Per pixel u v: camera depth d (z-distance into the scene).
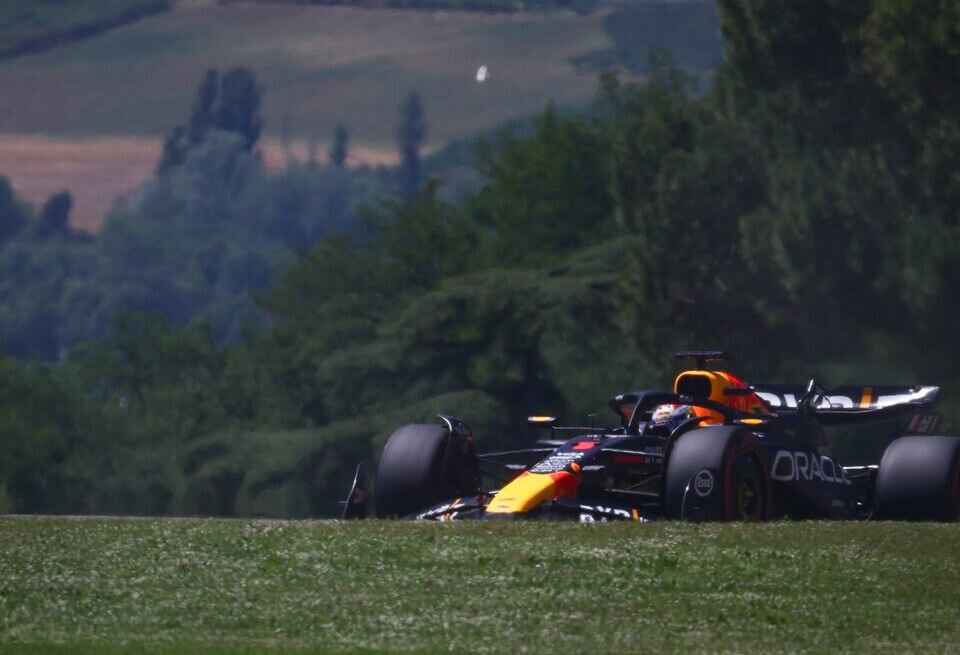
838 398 39.12
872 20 76.81
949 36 71.38
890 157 79.50
